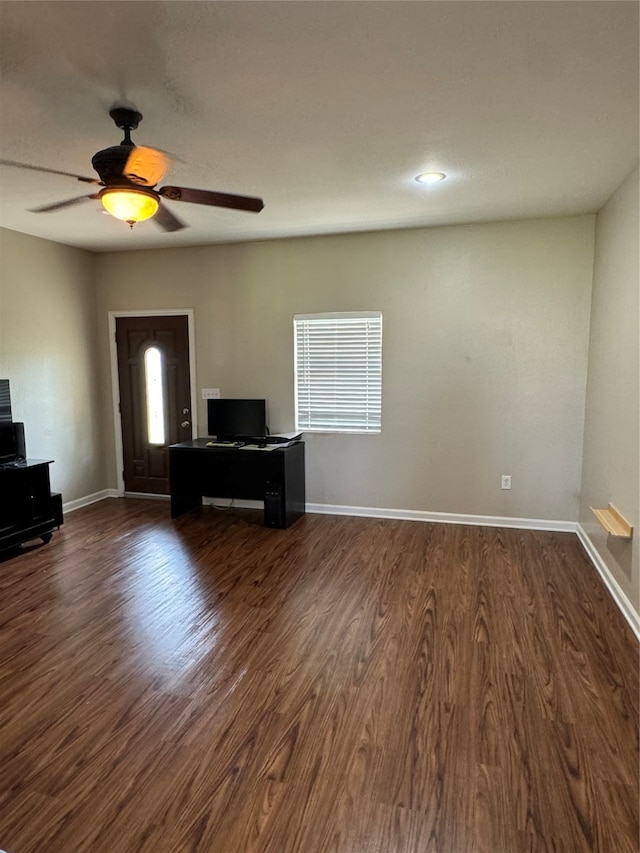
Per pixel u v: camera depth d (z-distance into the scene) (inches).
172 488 186.2
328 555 151.5
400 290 176.2
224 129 97.7
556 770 71.2
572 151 108.5
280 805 66.0
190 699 86.9
